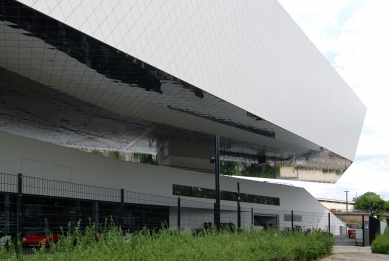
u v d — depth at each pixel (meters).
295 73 30.41
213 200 31.91
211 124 27.34
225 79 21.94
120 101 22.05
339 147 39.38
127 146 38.16
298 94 30.78
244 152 38.25
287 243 12.83
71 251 6.90
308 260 14.52
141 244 8.05
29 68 16.92
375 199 90.25
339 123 39.34
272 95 26.97
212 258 8.01
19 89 20.56
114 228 8.53
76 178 20.20
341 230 46.81
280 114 27.92
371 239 21.08
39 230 11.39
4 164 16.06
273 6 27.20
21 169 16.89
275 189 39.91
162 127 28.72
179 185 29.16
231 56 22.52
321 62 35.47
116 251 7.01
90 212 13.73
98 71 17.20
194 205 29.52
